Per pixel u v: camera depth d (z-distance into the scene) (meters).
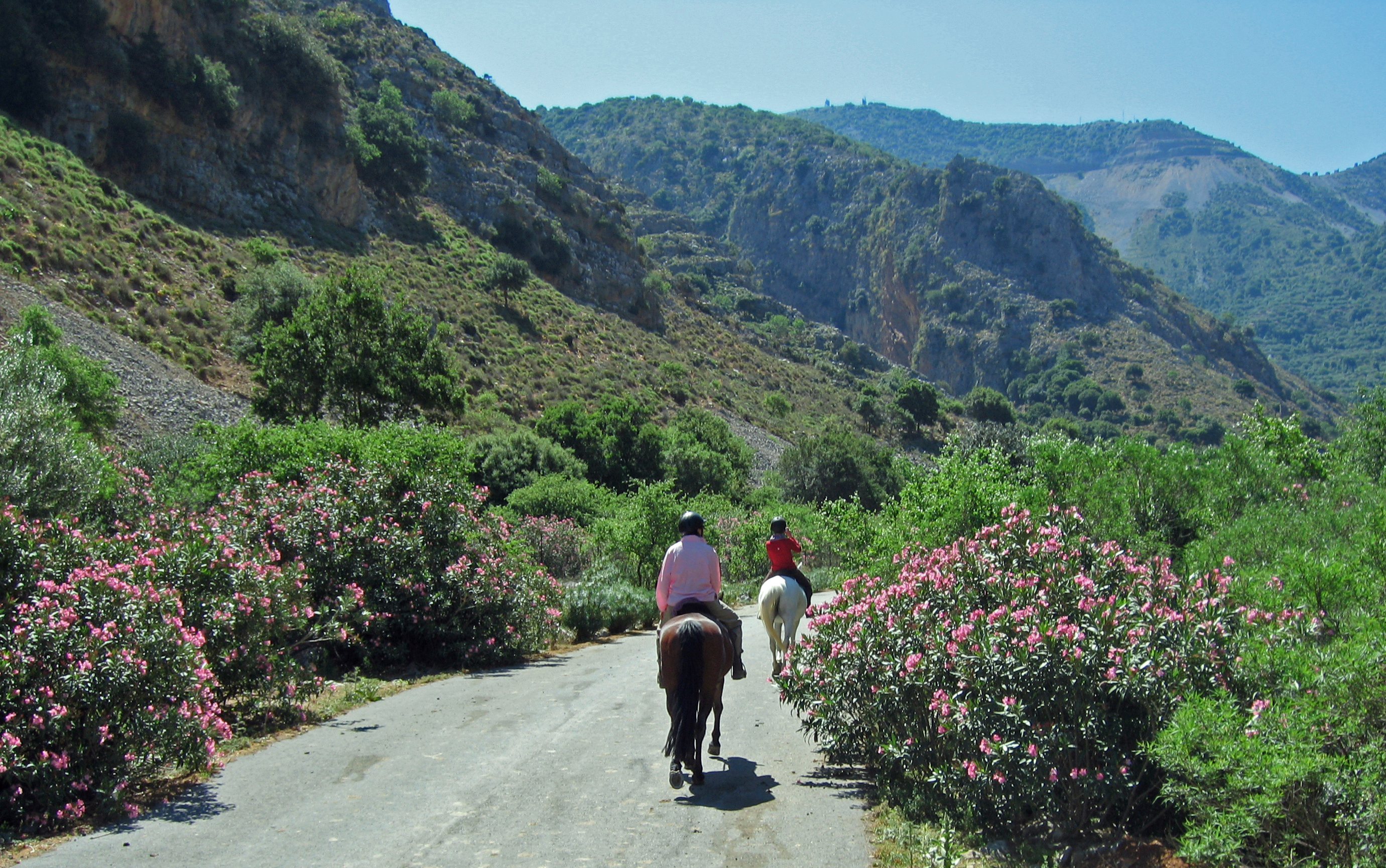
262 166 64.62
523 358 65.25
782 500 54.97
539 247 89.44
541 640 13.77
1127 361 173.62
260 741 7.98
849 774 6.95
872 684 6.36
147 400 32.69
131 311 40.06
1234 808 4.26
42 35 51.66
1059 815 5.31
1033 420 156.75
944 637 5.84
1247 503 12.06
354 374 26.61
